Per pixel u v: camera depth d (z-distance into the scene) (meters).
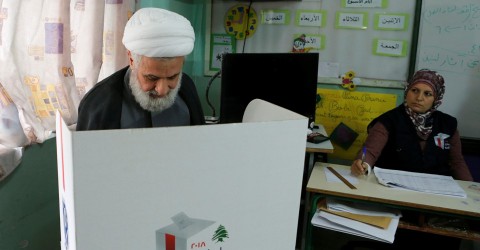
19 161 1.07
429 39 2.24
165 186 0.41
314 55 2.02
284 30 2.47
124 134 0.38
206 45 2.61
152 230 0.42
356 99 2.43
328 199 1.58
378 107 2.39
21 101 1.05
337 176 1.66
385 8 2.28
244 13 2.51
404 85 2.32
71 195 0.38
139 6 1.79
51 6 1.14
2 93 1.00
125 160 0.38
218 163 0.44
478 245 2.12
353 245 1.80
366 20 2.32
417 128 1.85
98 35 1.37
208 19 2.57
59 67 1.17
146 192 0.41
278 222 0.51
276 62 2.00
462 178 1.83
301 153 0.50
